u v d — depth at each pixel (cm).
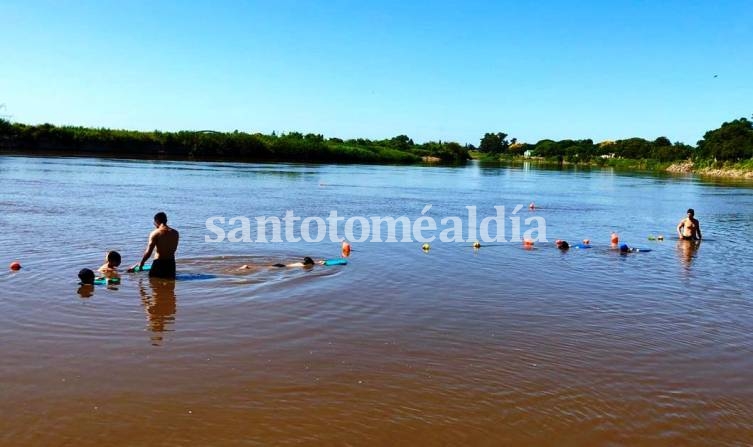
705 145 12838
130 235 2139
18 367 920
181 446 716
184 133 11519
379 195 4631
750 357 1077
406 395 874
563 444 753
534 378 951
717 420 830
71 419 769
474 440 755
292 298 1358
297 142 12962
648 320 1287
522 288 1540
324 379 919
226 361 974
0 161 6825
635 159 16375
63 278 1464
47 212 2666
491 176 8938
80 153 10300
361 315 1251
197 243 2052
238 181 5428
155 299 1305
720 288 1614
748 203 4694
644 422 817
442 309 1317
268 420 786
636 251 2186
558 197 5053
